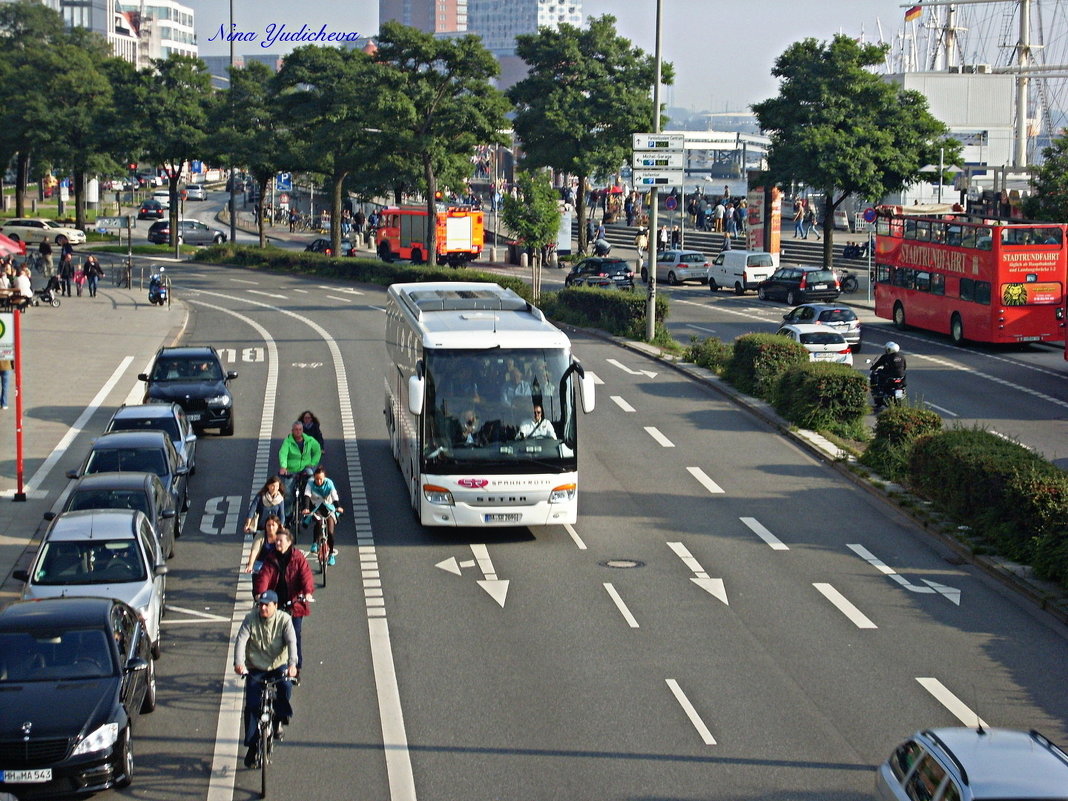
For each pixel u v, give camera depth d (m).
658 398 33.88
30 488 24.66
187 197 140.00
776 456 27.44
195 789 12.21
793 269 58.84
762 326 50.69
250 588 18.77
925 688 14.85
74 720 11.99
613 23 75.44
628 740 13.29
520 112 78.31
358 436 29.42
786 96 62.53
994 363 42.34
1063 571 18.25
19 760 11.71
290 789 12.16
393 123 63.72
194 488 24.80
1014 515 19.97
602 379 36.59
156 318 51.78
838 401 29.56
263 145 76.75
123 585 15.77
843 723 13.78
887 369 32.97
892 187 63.22
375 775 12.47
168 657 15.91
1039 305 44.25
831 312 43.81
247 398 34.31
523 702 14.35
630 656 15.84
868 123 60.94
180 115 84.06
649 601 18.05
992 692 14.77
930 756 9.89
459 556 20.28
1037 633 16.89
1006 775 9.32
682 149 41.25
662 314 44.91
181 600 18.19
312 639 16.47
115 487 19.23
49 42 114.00
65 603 13.77
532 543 21.02
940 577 19.31
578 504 23.50
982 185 87.81
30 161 106.38
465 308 23.77
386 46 62.88
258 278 71.06
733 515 22.78
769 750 13.05
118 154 93.25
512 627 16.94
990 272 44.22
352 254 82.62
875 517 22.70
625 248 89.06
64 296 58.97
